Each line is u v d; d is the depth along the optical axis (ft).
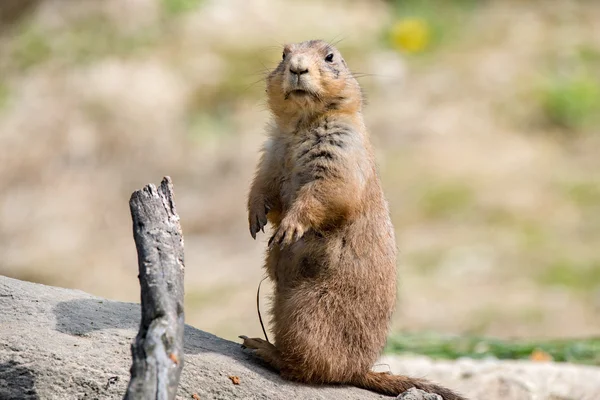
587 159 62.80
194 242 56.44
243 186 60.13
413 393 21.57
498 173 60.64
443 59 72.79
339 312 22.00
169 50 71.92
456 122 65.41
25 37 74.23
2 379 19.49
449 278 50.06
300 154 23.08
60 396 19.34
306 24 75.97
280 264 23.09
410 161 61.77
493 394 27.81
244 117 65.67
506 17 79.20
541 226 55.36
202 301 49.11
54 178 62.69
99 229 59.11
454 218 56.18
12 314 21.62
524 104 67.82
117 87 67.62
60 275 54.24
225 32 74.18
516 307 46.93
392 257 23.00
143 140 64.08
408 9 79.36
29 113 66.54
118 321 22.06
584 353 33.76
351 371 22.25
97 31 73.87
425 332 40.04
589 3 81.66
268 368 22.06
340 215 22.16
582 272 50.08
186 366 20.74
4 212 60.59
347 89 23.43
